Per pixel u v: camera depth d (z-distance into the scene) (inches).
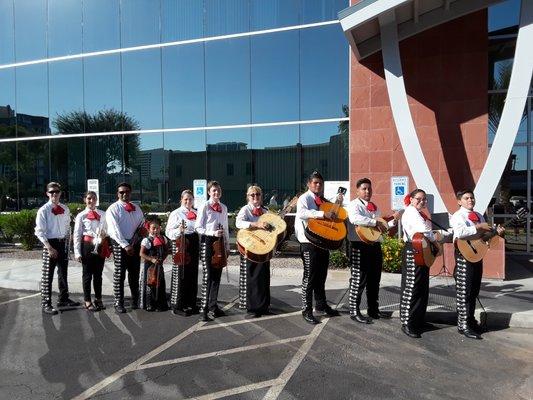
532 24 294.0
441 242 217.9
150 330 225.5
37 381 168.7
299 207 228.5
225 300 282.4
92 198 260.1
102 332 223.6
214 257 238.1
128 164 534.0
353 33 340.8
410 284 211.8
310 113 455.8
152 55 517.7
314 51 451.2
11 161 590.6
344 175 441.4
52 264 262.4
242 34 477.7
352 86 386.3
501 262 335.6
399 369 176.1
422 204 212.4
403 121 331.0
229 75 486.0
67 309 266.5
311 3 450.0
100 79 542.6
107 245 257.4
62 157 564.7
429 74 361.4
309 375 171.0
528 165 426.0
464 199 213.2
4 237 554.9
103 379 169.6
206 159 498.6
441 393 155.9
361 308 255.4
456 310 238.4
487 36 348.2
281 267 379.2
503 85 398.6
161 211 517.7
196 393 157.3
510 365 180.1
